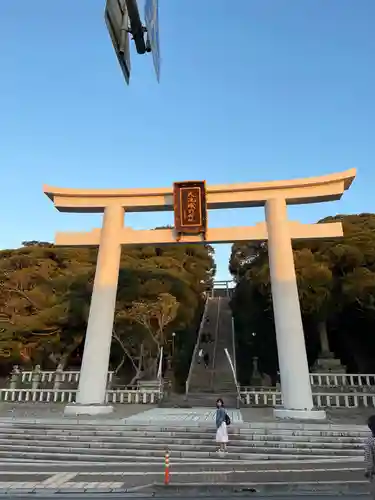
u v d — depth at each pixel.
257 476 9.74
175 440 13.03
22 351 24.16
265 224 19.97
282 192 19.97
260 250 32.88
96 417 16.39
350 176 19.09
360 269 23.83
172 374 32.84
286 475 9.81
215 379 30.23
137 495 8.34
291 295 18.31
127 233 20.89
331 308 25.41
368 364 29.09
